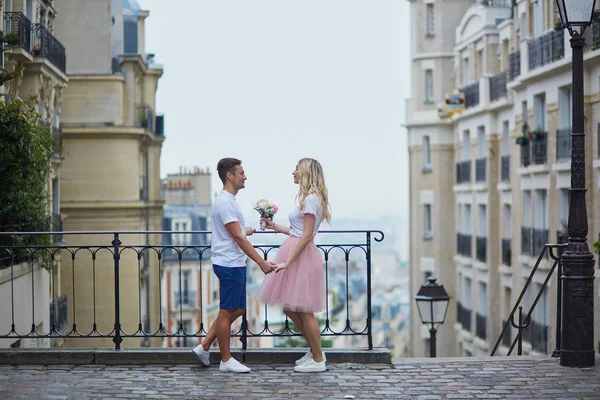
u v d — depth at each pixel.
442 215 48.41
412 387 9.95
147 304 40.41
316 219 10.66
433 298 18.34
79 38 37.75
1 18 22.89
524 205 35.41
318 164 10.81
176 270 57.16
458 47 45.47
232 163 10.62
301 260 10.66
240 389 9.88
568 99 31.48
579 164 11.03
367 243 11.18
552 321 31.25
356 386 10.00
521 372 10.66
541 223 33.84
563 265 11.05
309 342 10.74
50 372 10.73
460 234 45.59
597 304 27.44
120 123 37.78
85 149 37.50
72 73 37.69
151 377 10.45
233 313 10.73
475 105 42.12
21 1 24.77
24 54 23.48
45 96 26.77
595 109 28.42
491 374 10.55
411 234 50.53
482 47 41.69
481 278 41.66
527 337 34.25
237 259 10.62
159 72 43.69
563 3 10.91
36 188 18.48
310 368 10.66
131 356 11.12
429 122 48.53
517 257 36.34
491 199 40.28
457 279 46.09
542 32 33.44
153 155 44.56
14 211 17.92
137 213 38.09
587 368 10.84
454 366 11.00
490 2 42.22
